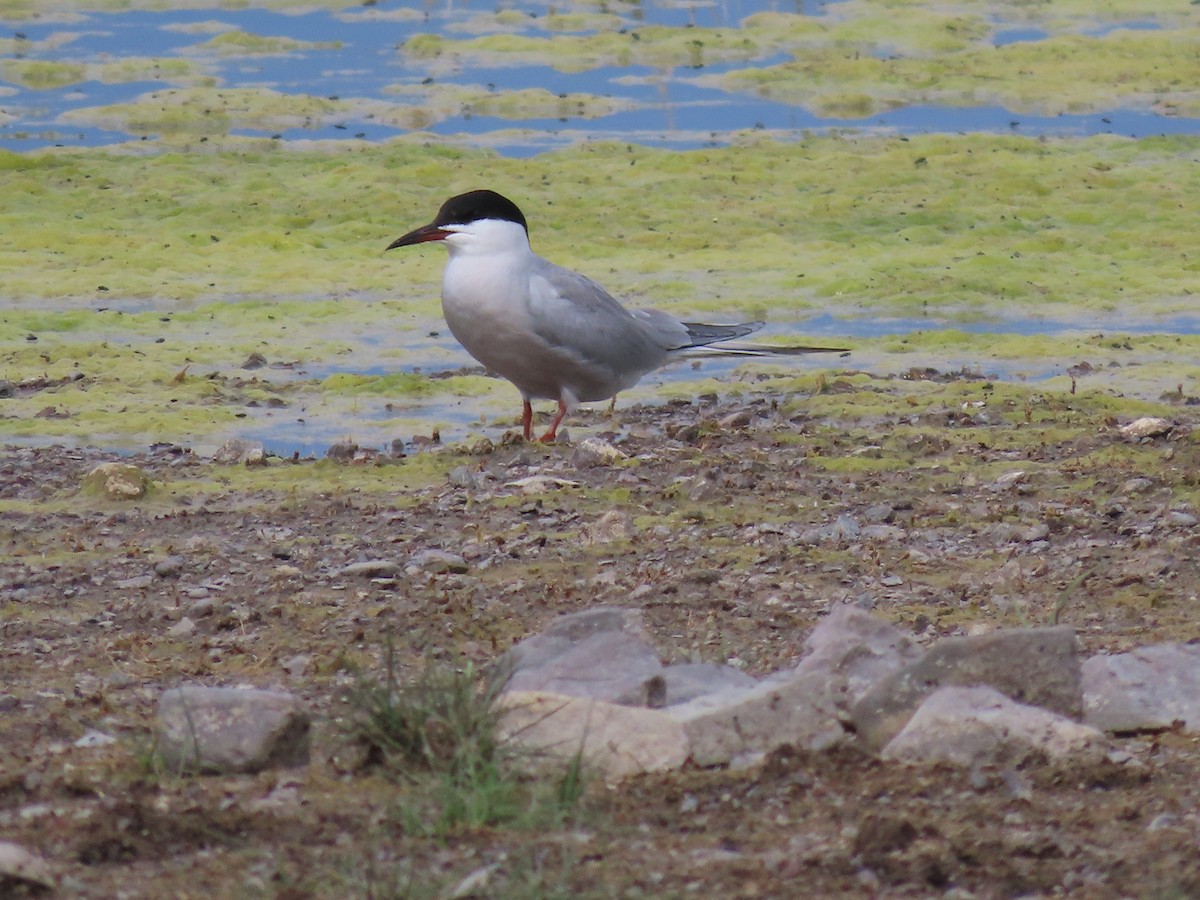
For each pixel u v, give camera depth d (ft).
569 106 90.63
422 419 51.42
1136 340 59.98
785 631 30.30
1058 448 45.52
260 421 50.88
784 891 18.90
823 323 62.59
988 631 29.07
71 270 66.90
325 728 24.52
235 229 72.49
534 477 41.96
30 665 28.55
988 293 65.98
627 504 39.75
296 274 67.67
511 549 35.83
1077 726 22.66
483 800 20.84
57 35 102.63
